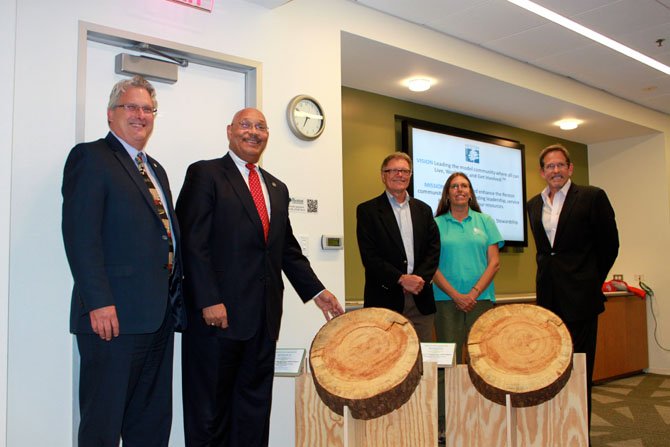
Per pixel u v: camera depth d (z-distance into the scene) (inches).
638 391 200.5
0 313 79.3
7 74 83.4
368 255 118.6
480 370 70.7
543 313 77.5
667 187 241.1
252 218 84.1
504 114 211.0
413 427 77.9
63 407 86.4
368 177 176.6
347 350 69.3
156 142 102.1
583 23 152.4
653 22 152.4
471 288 127.3
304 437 83.2
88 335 71.8
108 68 96.8
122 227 73.1
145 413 78.2
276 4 116.3
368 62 155.3
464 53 162.4
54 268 86.8
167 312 78.1
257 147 89.2
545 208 119.2
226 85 112.7
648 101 227.3
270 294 84.7
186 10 105.2
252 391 84.0
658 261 241.8
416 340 69.6
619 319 226.1
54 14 89.3
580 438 76.2
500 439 79.5
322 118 124.9
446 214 133.8
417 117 193.8
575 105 201.0
